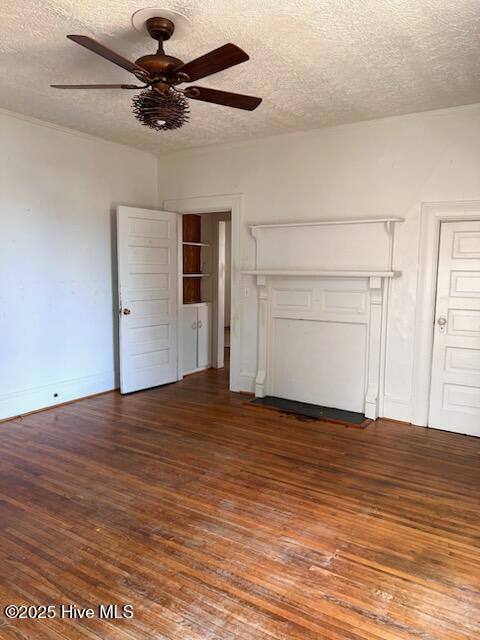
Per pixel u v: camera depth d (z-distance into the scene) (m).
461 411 3.95
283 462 3.34
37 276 4.34
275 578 2.10
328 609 1.92
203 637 1.77
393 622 1.85
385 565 2.20
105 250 5.00
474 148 3.72
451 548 2.34
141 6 2.32
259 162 4.77
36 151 4.25
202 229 6.29
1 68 3.12
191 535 2.43
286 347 4.79
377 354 4.24
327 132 4.35
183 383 5.58
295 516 2.62
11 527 2.48
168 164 5.42
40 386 4.45
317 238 4.48
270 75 3.16
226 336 9.05
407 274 4.07
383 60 2.91
